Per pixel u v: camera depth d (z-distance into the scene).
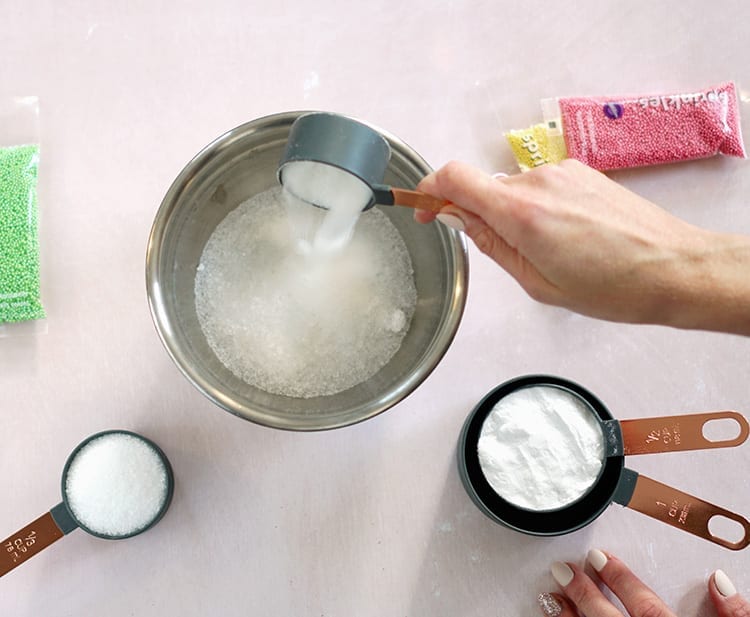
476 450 0.80
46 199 0.85
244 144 0.70
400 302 0.80
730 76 0.91
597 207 0.61
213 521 0.82
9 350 0.83
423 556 0.83
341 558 0.83
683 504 0.78
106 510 0.79
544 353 0.86
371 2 0.89
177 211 0.69
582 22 0.91
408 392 0.66
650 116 0.86
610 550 0.84
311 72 0.88
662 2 0.91
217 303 0.79
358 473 0.84
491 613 0.83
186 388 0.83
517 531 0.77
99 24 0.88
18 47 0.87
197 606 0.82
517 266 0.64
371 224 0.82
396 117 0.88
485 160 0.88
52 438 0.82
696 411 0.86
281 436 0.84
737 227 0.88
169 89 0.87
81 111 0.86
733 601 0.81
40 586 0.81
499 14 0.90
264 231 0.81
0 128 0.86
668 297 0.60
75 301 0.84
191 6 0.88
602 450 0.78
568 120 0.86
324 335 0.79
